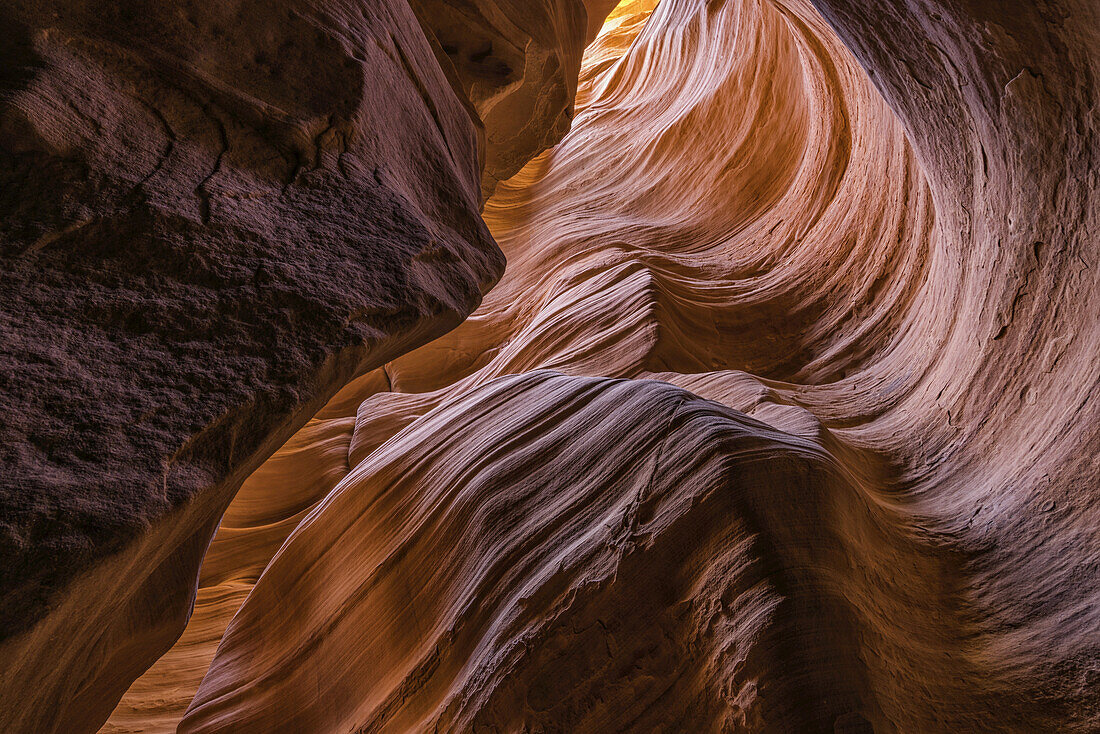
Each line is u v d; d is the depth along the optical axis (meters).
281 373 2.11
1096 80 2.94
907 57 3.95
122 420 1.77
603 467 3.03
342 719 3.06
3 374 1.67
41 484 1.56
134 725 4.27
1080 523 3.22
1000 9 2.97
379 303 2.48
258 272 2.28
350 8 3.34
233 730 3.38
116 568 1.59
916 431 4.88
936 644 3.00
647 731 2.29
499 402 4.00
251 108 2.63
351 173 2.86
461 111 4.77
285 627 3.82
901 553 3.46
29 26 2.12
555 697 2.38
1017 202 3.80
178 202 2.24
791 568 2.40
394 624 3.16
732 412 3.31
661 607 2.48
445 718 2.53
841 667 2.26
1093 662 2.76
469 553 3.04
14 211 1.95
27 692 1.55
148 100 2.37
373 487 3.88
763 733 2.08
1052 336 3.74
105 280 1.99
